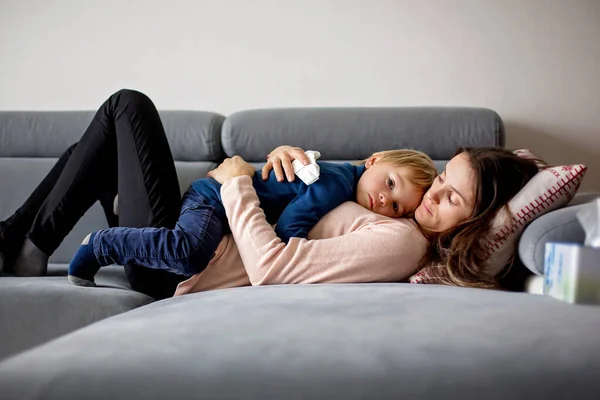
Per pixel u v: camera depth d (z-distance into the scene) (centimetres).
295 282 104
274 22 197
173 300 89
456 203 110
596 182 190
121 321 68
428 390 49
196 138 174
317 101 197
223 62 199
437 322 62
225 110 200
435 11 193
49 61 203
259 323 62
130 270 119
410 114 171
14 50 202
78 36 202
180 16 199
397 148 168
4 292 100
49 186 132
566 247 77
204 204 116
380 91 196
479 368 51
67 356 54
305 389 49
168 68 200
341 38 196
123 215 122
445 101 194
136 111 122
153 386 49
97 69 202
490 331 59
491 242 106
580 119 190
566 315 66
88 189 125
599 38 189
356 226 113
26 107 203
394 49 195
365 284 96
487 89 193
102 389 49
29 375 51
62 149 176
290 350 54
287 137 170
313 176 116
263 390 49
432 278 107
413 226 114
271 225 123
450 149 168
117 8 201
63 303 99
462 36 193
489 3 191
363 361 52
